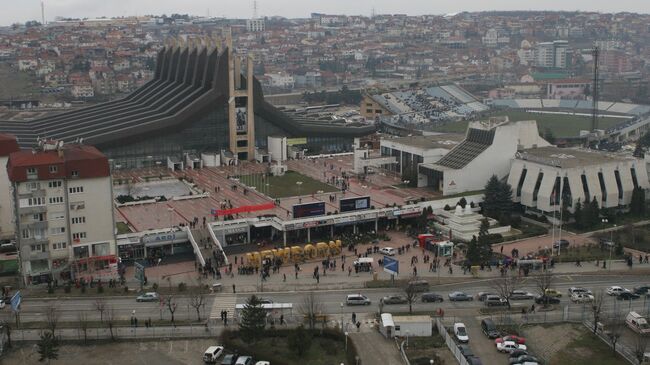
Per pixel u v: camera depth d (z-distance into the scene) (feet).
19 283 627.05
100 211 647.97
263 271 640.99
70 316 549.13
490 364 467.93
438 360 468.75
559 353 486.38
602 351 488.44
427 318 516.32
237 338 505.66
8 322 539.29
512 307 562.66
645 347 484.74
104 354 488.85
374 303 570.46
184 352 490.90
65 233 636.89
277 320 533.55
